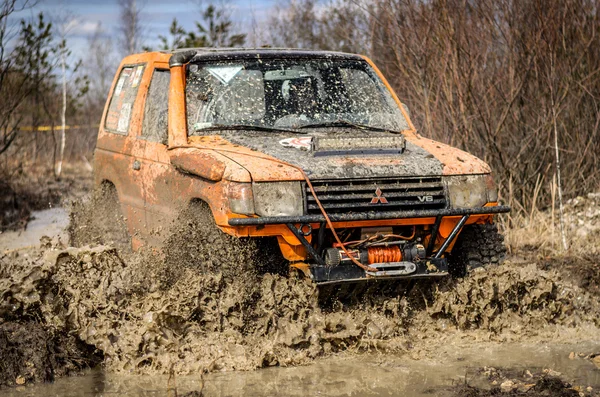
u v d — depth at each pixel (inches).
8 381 196.7
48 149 701.3
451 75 358.6
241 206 208.2
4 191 491.2
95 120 788.0
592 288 271.9
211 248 220.4
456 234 225.1
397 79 393.1
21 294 212.2
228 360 205.5
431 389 187.5
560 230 340.2
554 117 339.3
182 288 215.3
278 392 187.0
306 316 217.8
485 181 228.8
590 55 384.8
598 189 380.2
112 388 192.9
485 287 232.5
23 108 585.6
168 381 194.5
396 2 372.2
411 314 232.1
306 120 254.2
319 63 269.7
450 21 358.3
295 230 209.9
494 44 375.2
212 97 253.8
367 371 201.8
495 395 182.2
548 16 362.0
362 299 227.8
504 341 226.2
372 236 219.6
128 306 220.5
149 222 261.1
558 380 192.4
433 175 223.0
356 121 258.2
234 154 223.5
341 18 430.6
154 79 280.1
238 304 214.8
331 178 213.8
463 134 364.2
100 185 306.0
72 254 225.8
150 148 261.7
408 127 263.4
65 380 199.9
